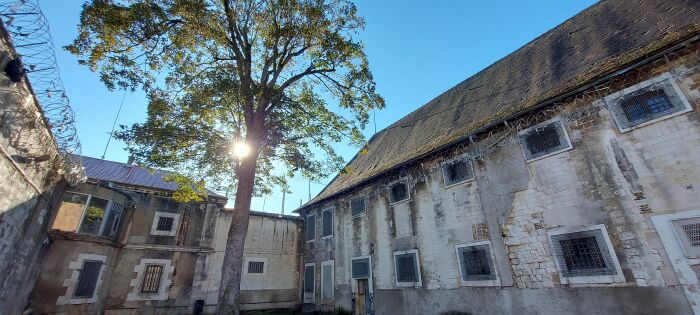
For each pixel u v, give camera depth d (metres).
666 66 7.75
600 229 7.98
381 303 13.44
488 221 10.39
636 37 9.28
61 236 12.31
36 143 7.45
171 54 10.59
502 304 9.48
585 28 12.37
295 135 12.16
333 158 13.12
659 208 7.22
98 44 9.25
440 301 11.20
